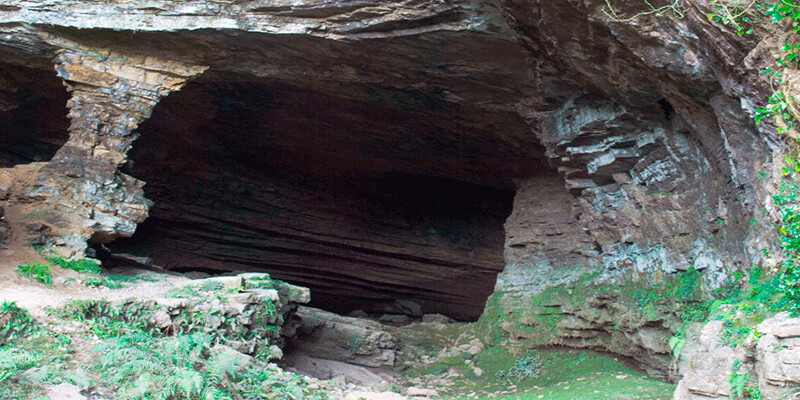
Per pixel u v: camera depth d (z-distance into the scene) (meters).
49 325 7.90
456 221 23.42
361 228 22.53
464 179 20.31
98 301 8.89
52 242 11.99
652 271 12.90
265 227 21.45
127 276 12.43
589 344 14.66
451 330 17.62
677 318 11.63
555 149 14.50
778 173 7.15
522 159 18.03
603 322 14.14
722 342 6.77
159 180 19.62
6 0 13.38
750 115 7.84
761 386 5.43
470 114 15.63
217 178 20.45
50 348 7.27
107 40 13.88
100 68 13.86
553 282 16.58
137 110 13.98
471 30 11.92
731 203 10.75
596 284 14.79
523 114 14.52
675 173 12.48
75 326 8.09
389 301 23.25
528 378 14.55
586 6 9.09
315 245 22.22
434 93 14.75
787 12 5.96
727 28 7.34
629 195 13.69
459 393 13.51
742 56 7.43
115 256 13.73
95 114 13.64
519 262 17.98
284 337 13.35
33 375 6.31
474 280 23.06
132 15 13.38
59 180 12.85
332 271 22.47
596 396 10.07
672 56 9.03
